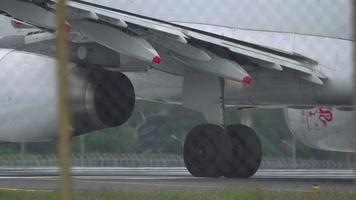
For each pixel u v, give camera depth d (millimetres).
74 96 56562
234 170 61125
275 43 56656
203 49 53969
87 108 56500
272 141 126625
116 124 57812
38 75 56656
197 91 58750
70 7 47469
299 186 48156
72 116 56688
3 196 36719
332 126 65750
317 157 132125
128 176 63750
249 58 55438
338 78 55469
